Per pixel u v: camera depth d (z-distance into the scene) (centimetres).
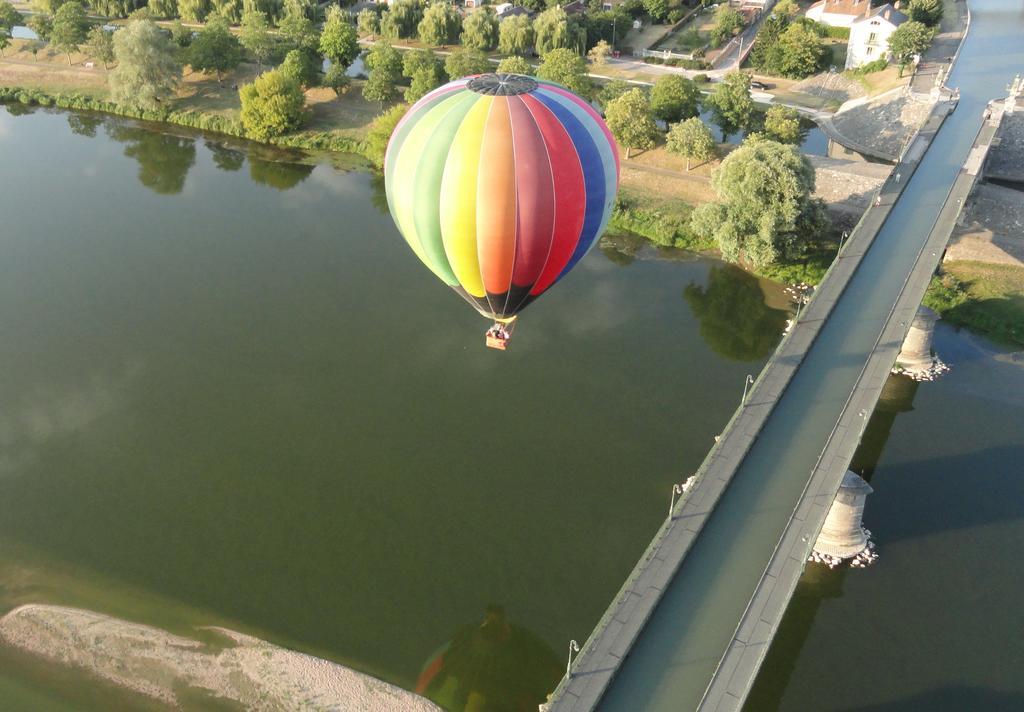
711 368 7056
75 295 8088
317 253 8825
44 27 14588
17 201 9869
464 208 4581
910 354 6944
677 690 3591
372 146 10606
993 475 5972
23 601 5153
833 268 6456
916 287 6225
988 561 5344
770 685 4691
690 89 10594
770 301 7944
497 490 5875
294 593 5203
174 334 7538
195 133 11888
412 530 5594
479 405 6656
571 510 5712
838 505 5222
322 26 15400
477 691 4662
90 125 12125
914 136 8806
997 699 4594
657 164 9931
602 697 3550
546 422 6462
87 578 5297
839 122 11300
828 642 4906
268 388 6862
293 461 6147
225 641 4922
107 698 4638
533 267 4856
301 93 11725
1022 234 8394
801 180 7731
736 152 8031
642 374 6988
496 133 4500
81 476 6038
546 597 5159
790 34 12850
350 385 6894
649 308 7869
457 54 12181
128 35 12075
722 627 3841
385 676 4747
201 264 8619
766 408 5034
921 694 4628
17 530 5619
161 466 6122
